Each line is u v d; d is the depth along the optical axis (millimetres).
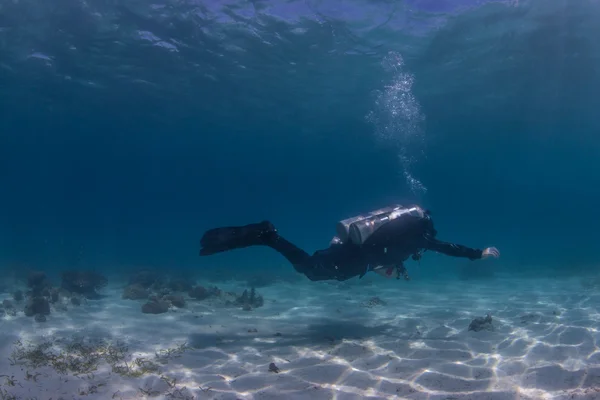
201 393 4758
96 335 7188
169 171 100875
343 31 17719
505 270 20922
